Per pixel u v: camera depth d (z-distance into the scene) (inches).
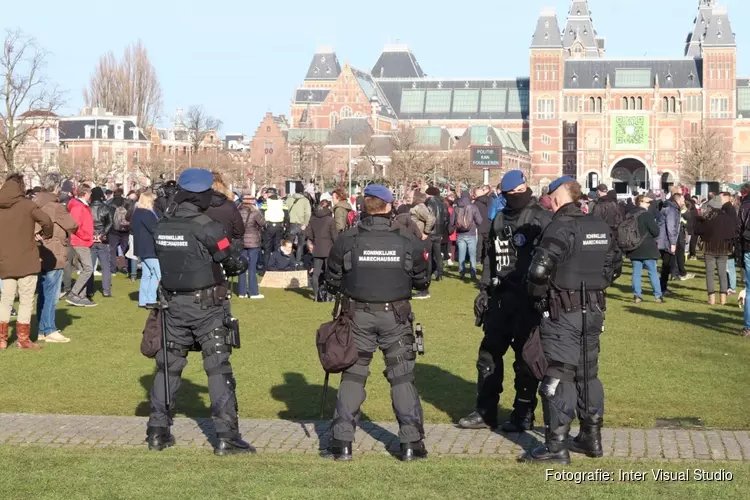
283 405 509.7
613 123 7111.2
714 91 7027.6
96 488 333.7
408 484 340.8
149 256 877.8
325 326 388.2
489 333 440.8
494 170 5659.5
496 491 331.9
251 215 1012.5
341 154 6584.6
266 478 347.6
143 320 840.3
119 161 4909.0
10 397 523.5
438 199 1208.8
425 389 550.6
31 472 354.0
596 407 390.9
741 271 1432.1
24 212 665.6
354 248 386.0
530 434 431.5
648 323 828.0
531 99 7283.5
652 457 384.8
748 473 356.5
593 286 386.9
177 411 497.4
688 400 513.7
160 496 324.2
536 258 381.4
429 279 398.0
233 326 401.4
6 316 679.7
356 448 404.8
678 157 7037.4
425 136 6993.1
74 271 1294.3
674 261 1259.8
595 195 1376.7
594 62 7283.5
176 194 406.0
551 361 385.7
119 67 5684.1
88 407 500.4
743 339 734.5
